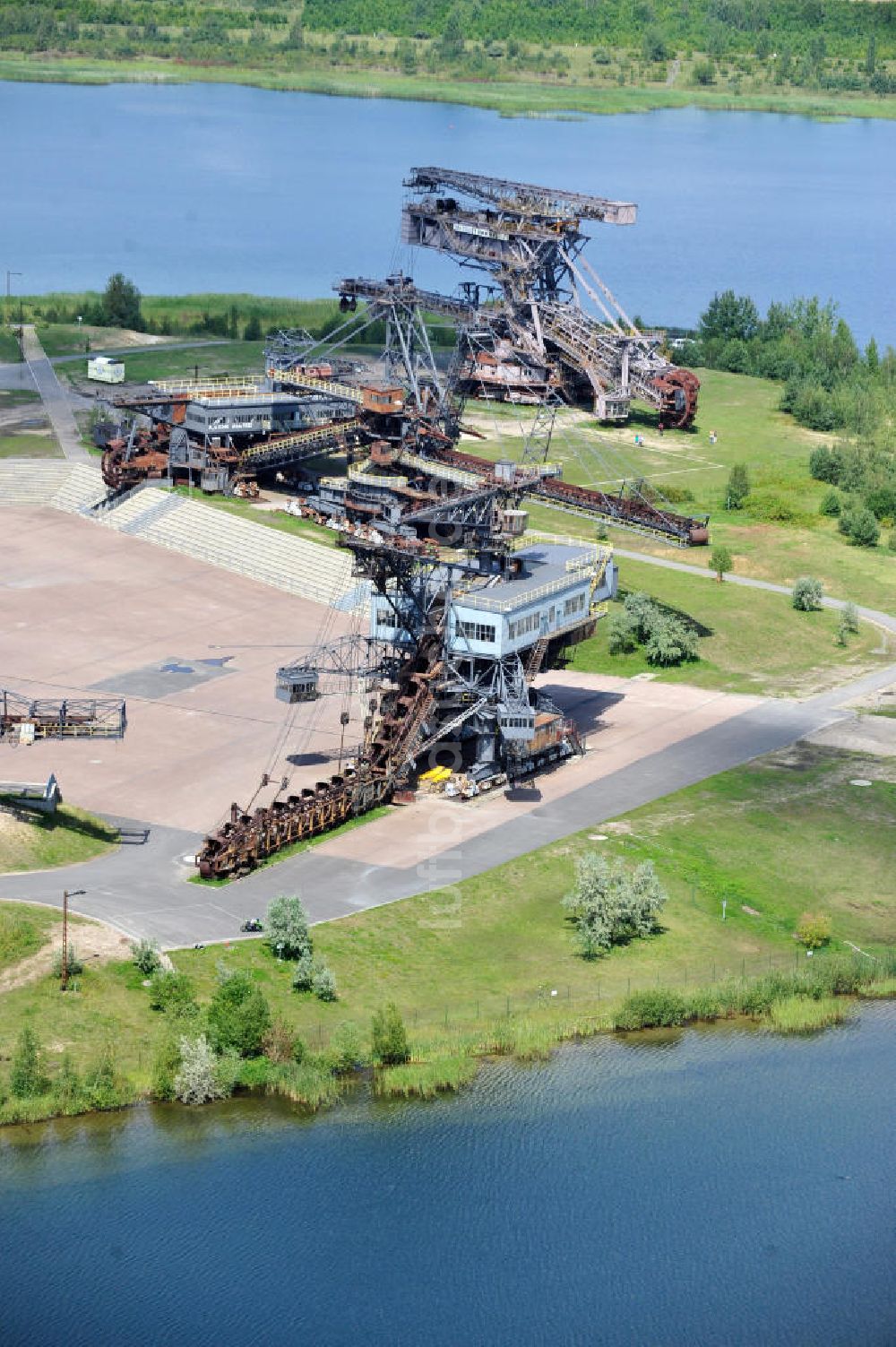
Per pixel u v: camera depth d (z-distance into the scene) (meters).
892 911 168.00
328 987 147.50
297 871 169.00
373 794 182.62
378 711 188.88
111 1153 134.12
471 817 181.50
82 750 193.75
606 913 159.25
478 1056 145.38
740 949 160.62
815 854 176.50
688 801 186.12
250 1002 142.12
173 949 152.12
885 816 184.50
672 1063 147.00
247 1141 136.12
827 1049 149.38
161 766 190.62
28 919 154.25
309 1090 138.75
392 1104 140.38
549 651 199.25
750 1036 151.00
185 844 173.25
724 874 172.00
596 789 188.88
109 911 158.12
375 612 190.75
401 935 158.62
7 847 166.75
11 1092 135.38
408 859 172.12
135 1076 138.62
